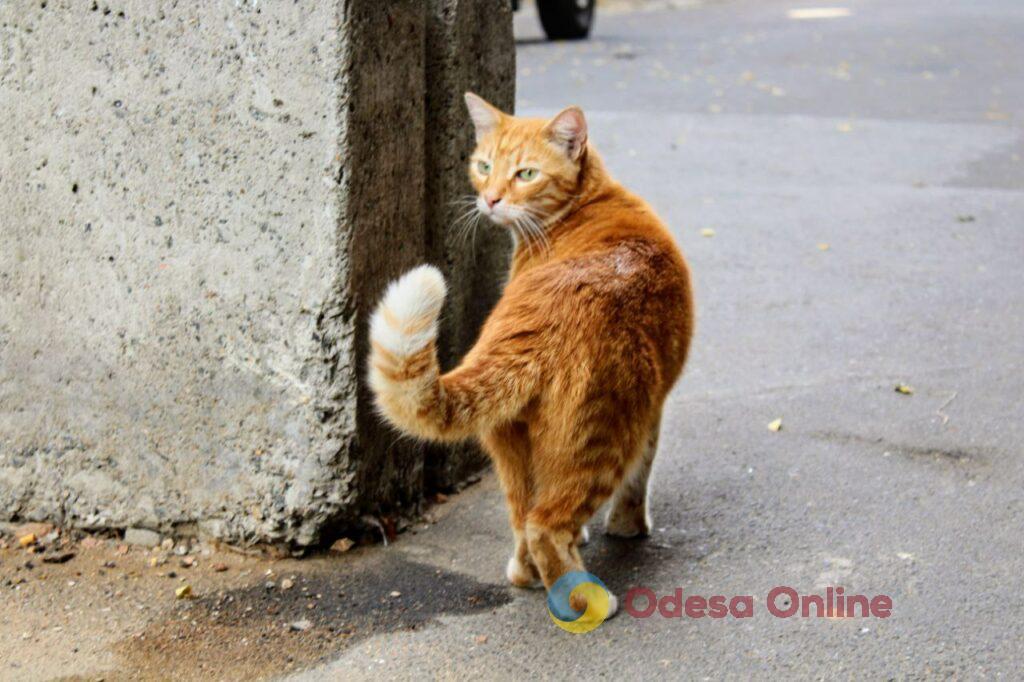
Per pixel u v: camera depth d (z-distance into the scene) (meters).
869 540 4.15
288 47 3.68
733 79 14.38
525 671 3.43
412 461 4.35
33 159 4.01
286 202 3.79
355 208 3.78
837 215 8.42
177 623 3.71
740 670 3.40
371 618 3.72
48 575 3.99
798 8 23.81
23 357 4.16
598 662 3.46
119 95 3.88
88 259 4.03
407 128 4.02
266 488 4.01
